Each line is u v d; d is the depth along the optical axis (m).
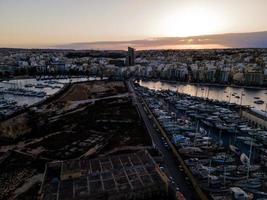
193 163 96.06
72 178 76.19
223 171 91.75
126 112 178.00
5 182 88.12
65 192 69.00
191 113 178.38
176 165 94.69
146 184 72.31
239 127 146.00
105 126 147.25
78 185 72.50
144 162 86.62
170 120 153.25
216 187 81.38
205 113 177.75
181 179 84.62
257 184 83.31
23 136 134.25
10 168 97.81
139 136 128.38
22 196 79.19
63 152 110.94
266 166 96.06
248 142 122.19
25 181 88.38
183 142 117.31
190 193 76.69
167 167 92.88
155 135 128.88
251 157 105.25
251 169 93.00
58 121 159.62
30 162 102.44
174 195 70.56
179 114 177.12
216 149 112.00
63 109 193.88
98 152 109.38
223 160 100.44
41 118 165.75
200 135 129.38
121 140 123.44
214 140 124.81
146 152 95.19
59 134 135.62
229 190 79.06
